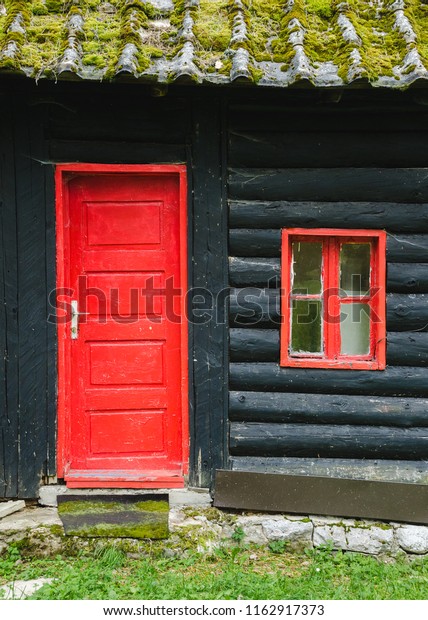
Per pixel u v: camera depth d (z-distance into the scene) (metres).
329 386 4.59
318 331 4.76
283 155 4.50
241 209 4.52
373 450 4.61
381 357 4.58
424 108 4.45
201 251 4.54
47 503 4.54
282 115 4.48
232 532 4.51
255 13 4.32
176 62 3.81
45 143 4.43
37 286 4.48
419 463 4.63
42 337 4.50
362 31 4.18
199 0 4.36
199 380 4.58
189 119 4.49
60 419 4.55
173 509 4.51
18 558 4.25
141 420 4.72
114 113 4.45
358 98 4.41
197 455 4.60
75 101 4.42
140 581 4.00
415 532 4.45
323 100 4.15
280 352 4.58
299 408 4.59
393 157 4.50
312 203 4.54
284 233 4.54
